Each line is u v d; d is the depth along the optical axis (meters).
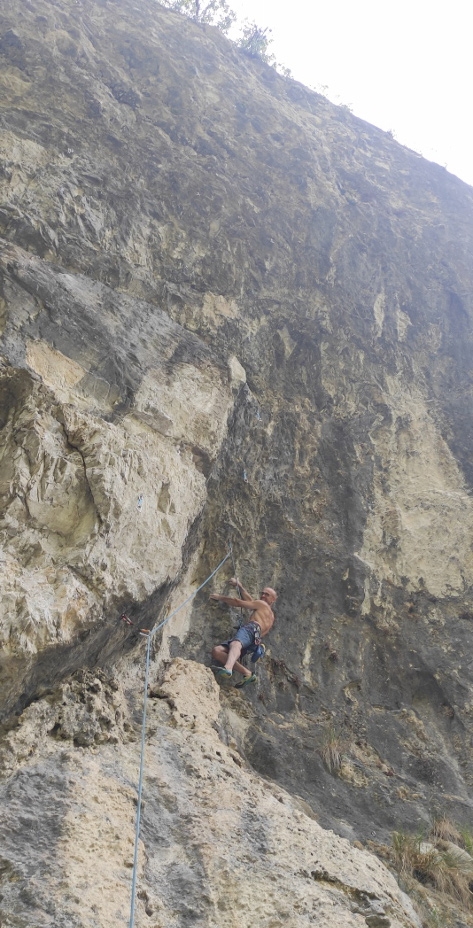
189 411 7.67
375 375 10.61
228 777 4.83
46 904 3.20
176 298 9.35
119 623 5.11
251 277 10.63
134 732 4.91
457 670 7.72
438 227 14.06
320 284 11.36
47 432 5.39
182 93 12.93
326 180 13.55
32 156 9.22
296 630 7.53
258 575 7.75
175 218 10.43
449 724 7.33
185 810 4.28
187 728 5.32
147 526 5.71
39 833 3.61
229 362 8.85
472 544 8.94
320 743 6.59
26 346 6.69
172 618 6.80
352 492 9.06
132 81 12.51
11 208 8.40
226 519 7.94
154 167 10.83
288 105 16.03
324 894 3.88
